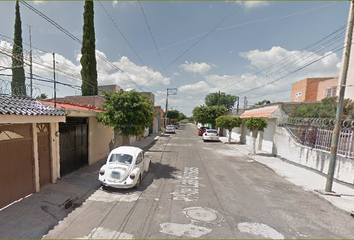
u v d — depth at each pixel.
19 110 4.03
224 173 7.53
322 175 7.34
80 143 7.53
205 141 18.77
